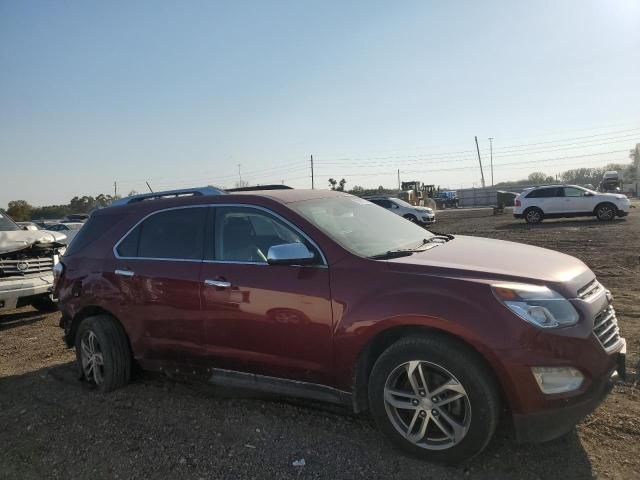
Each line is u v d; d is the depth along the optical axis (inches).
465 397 120.8
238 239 161.2
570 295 122.6
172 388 189.9
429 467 126.0
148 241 182.7
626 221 829.2
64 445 150.9
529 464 124.6
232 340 156.1
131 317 181.2
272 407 166.7
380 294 131.3
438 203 2576.3
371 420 153.3
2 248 318.7
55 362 237.6
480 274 126.3
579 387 117.0
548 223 908.6
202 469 131.8
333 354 138.0
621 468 121.0
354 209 176.2
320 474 126.2
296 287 143.3
